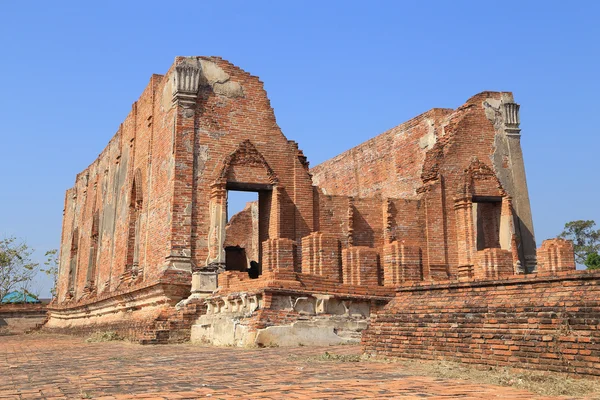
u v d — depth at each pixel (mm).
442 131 26922
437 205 25047
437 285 10891
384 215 24766
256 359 11453
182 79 22500
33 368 11172
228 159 22609
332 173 35719
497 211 25766
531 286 9227
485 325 9469
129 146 29594
